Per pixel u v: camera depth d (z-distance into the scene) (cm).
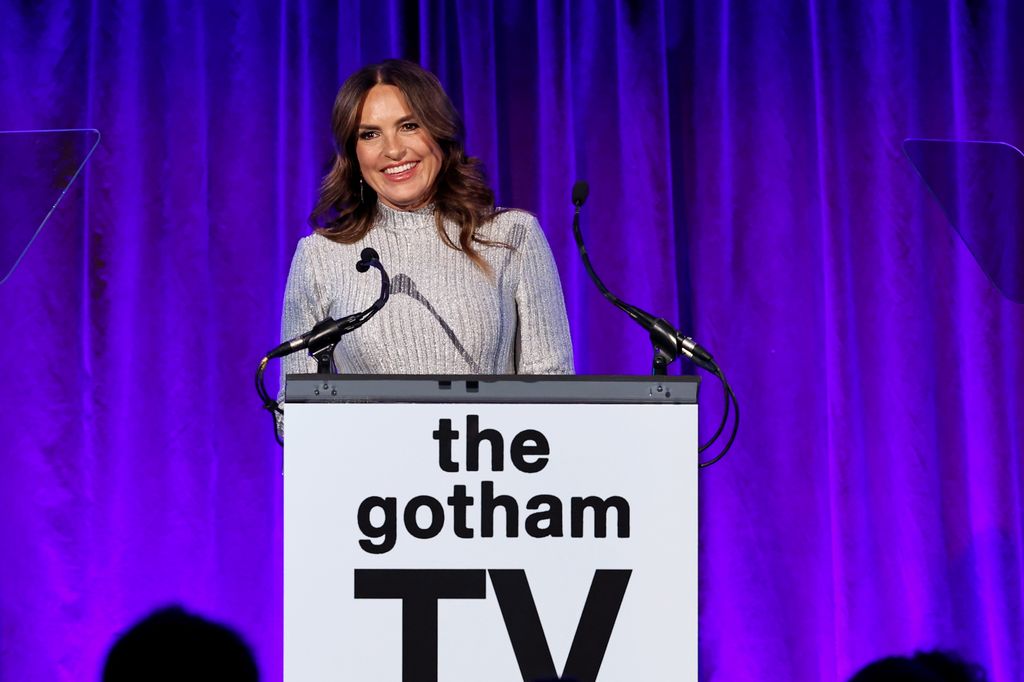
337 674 452
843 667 1001
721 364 1013
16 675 957
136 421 976
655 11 1026
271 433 987
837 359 1015
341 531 455
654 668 456
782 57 1035
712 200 1023
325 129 1013
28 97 995
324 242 684
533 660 454
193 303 987
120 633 962
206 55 1004
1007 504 1024
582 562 457
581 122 1025
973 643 1013
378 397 459
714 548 1006
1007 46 1054
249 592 976
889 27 1041
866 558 1012
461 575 456
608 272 1015
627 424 461
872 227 1034
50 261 986
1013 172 1042
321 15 1020
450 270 666
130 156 991
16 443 974
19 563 966
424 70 695
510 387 461
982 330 1032
